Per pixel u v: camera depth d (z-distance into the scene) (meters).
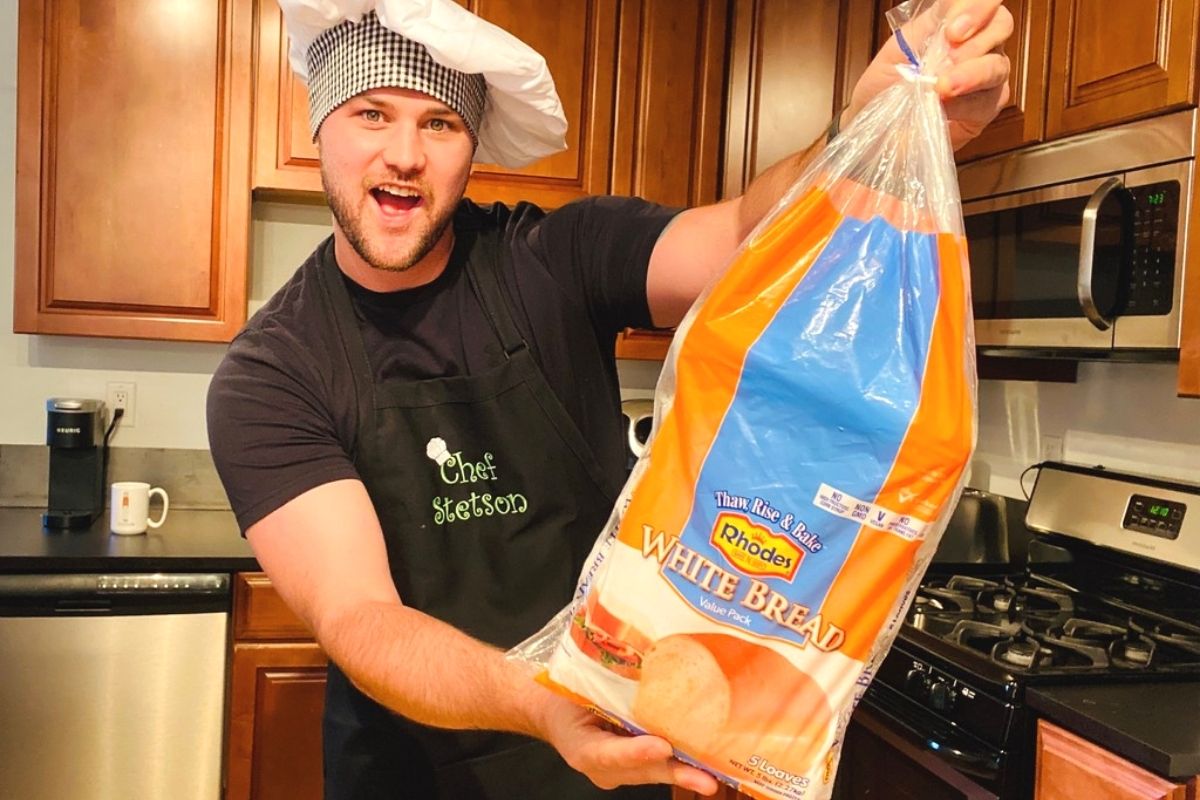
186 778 2.05
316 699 2.10
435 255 1.05
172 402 2.50
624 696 0.58
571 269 1.08
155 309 2.21
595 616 0.59
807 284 0.59
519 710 0.66
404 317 1.06
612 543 0.61
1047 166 1.81
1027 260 1.86
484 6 2.29
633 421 2.53
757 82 2.42
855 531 0.56
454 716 0.70
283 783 2.09
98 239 2.17
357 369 1.04
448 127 0.98
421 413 1.05
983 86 0.65
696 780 0.58
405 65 0.93
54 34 2.12
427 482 1.06
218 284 2.23
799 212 0.61
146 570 2.01
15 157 2.34
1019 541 2.23
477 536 1.07
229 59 2.19
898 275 0.59
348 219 0.97
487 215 1.16
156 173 2.18
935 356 0.57
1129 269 1.62
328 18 0.94
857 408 0.55
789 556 0.56
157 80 2.16
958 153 2.06
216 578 2.04
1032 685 1.44
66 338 2.43
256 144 2.22
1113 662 1.53
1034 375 2.16
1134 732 1.27
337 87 0.96
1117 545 1.90
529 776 1.09
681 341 0.61
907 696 1.63
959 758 1.47
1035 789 1.41
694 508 0.58
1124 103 1.63
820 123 2.45
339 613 0.80
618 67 2.38
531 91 1.04
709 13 2.42
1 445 2.43
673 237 1.00
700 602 0.57
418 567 1.06
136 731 2.02
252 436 0.95
